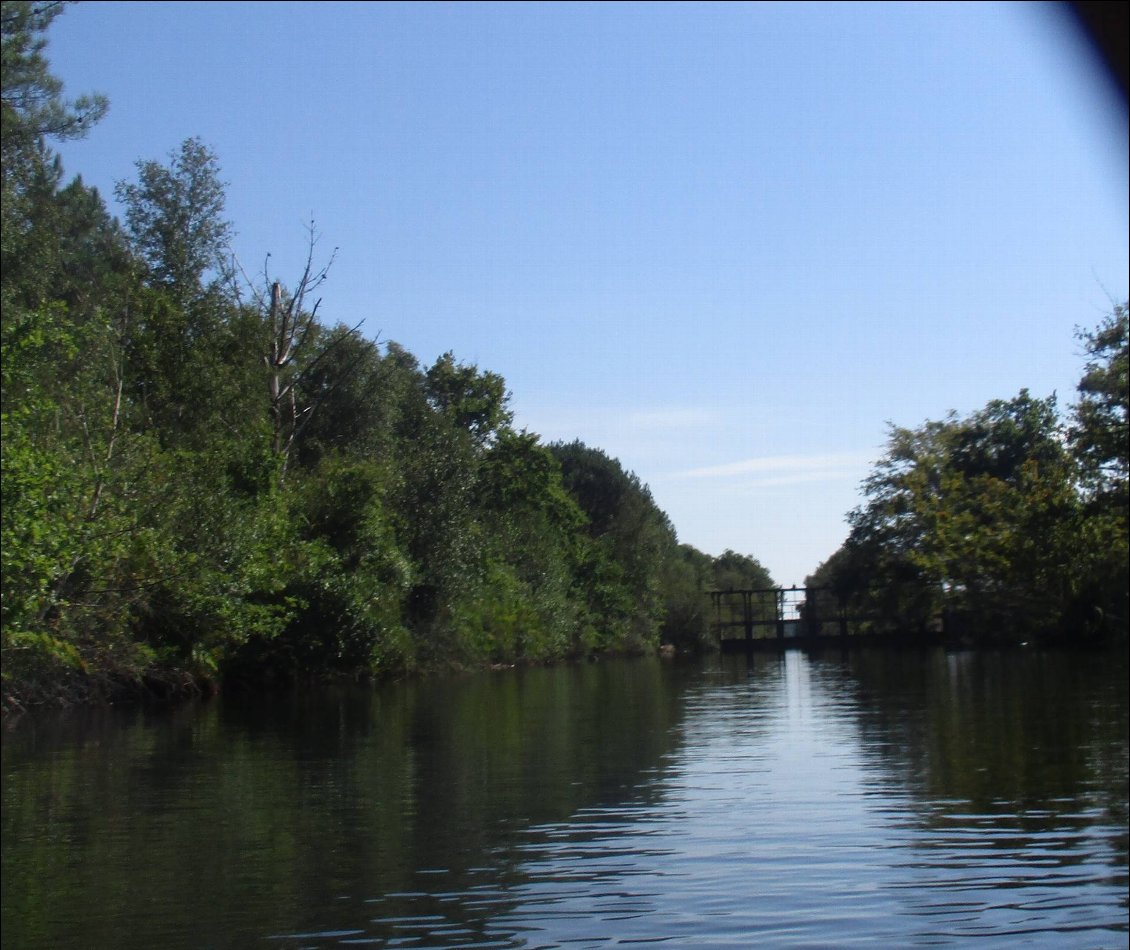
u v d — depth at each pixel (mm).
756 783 14070
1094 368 42219
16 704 23734
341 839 11102
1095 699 24547
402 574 38625
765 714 23234
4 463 20469
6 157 34812
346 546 36906
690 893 9094
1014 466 63250
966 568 54719
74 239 51531
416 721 22734
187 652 28578
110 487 26422
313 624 33500
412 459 46781
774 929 8227
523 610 53250
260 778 14914
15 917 8641
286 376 44625
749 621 75688
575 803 12844
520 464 65938
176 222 42656
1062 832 11148
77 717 24000
